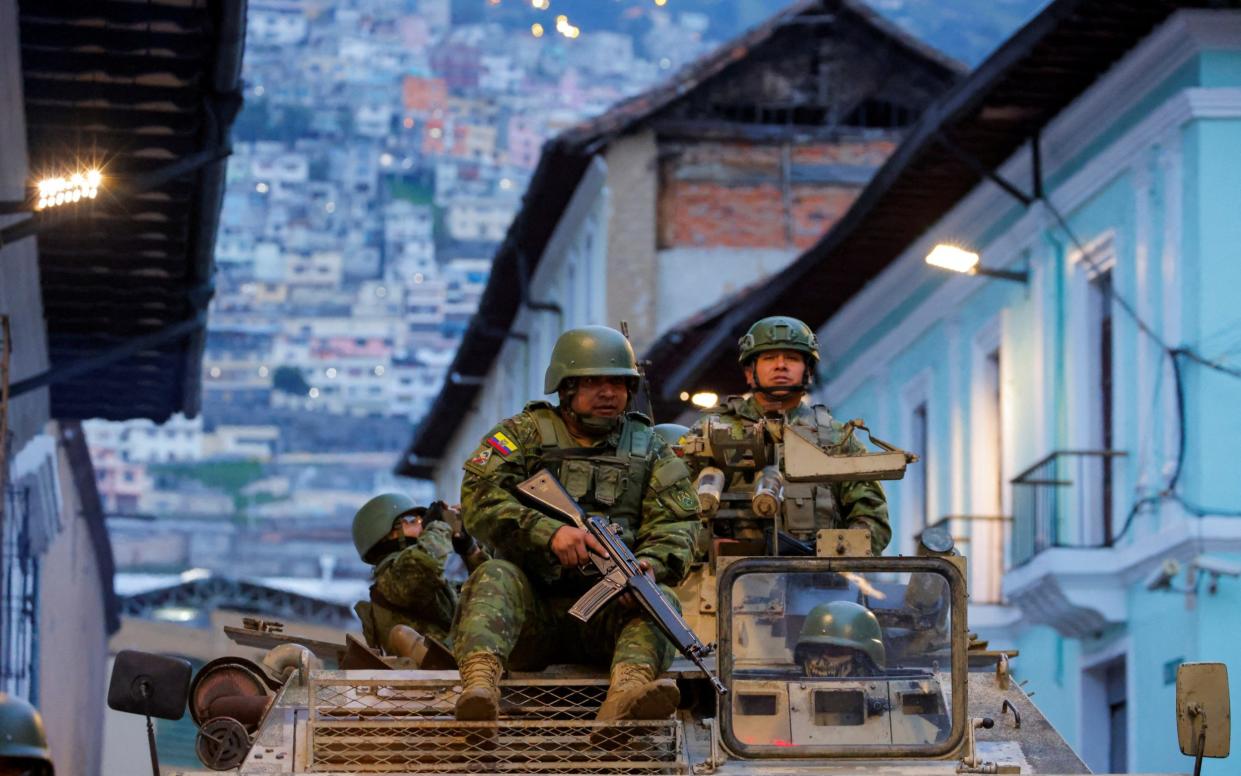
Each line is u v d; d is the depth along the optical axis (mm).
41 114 23578
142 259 26922
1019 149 28000
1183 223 24266
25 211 20500
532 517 10164
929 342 32000
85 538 45594
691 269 41594
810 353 11875
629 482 10445
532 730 9484
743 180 42094
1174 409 24078
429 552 12422
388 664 11133
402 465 61438
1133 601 24969
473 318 49344
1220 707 9047
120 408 33312
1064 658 26938
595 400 10484
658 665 9906
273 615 52438
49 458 33844
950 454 31078
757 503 10672
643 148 41875
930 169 28578
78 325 29328
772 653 9648
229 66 22344
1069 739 26656
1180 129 24375
